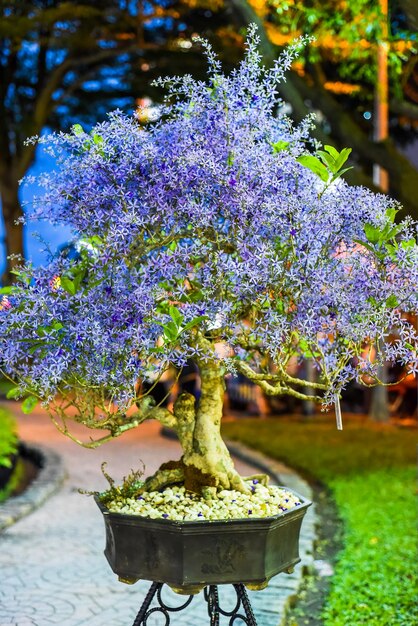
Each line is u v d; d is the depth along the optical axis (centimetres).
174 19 2042
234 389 1678
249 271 279
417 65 897
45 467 966
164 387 1462
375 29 694
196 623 466
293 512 303
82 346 284
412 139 1923
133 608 495
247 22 781
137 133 291
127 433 1384
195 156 279
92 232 301
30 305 290
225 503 307
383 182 1373
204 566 286
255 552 288
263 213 285
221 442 326
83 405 301
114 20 2102
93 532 679
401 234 311
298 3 769
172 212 287
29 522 712
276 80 303
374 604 500
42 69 2453
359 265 297
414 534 674
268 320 289
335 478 928
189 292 304
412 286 291
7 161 2505
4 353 289
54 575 559
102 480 942
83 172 290
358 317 291
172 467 325
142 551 292
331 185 301
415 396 1567
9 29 1938
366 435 1286
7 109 2503
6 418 1073
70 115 2481
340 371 307
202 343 313
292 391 317
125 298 278
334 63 1356
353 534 677
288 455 1072
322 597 528
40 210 301
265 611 473
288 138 311
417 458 1058
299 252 290
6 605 498
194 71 2038
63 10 1942
